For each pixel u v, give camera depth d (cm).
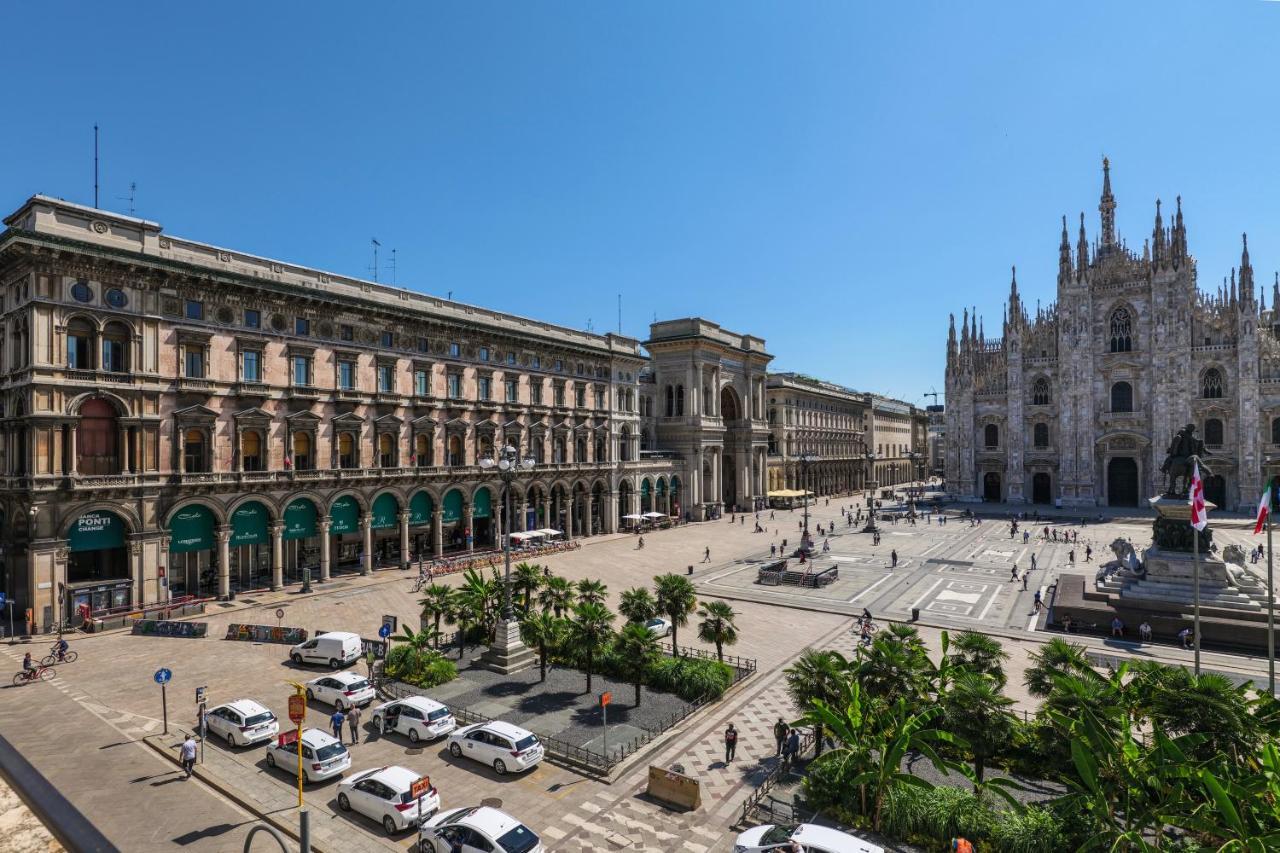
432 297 6388
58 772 2266
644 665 2973
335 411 5441
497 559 6284
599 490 8350
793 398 13988
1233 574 4247
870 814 2012
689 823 2034
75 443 4000
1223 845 1436
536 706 2919
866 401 17700
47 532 3897
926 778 2266
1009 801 1917
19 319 4069
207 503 4578
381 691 3055
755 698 3058
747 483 11500
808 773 2188
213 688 3080
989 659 2414
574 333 8156
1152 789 1717
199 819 2006
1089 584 5288
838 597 5112
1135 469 10744
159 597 4319
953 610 4706
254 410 4838
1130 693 2019
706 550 6619
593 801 2159
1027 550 7231
